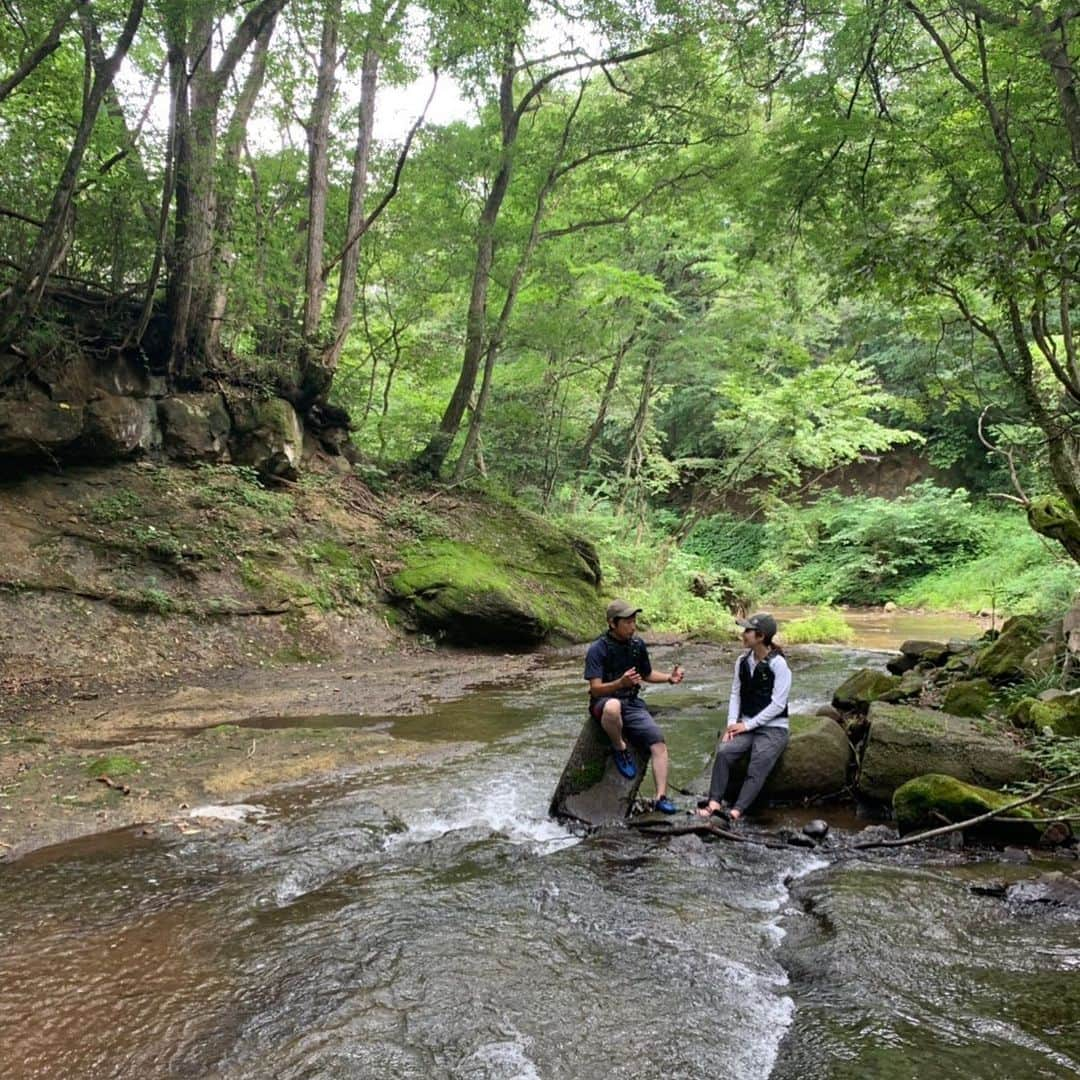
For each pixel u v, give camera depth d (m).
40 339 10.11
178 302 11.87
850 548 28.27
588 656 5.42
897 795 5.05
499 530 16.27
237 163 12.52
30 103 10.03
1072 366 7.32
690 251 19.58
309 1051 2.65
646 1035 2.77
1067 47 6.86
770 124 15.71
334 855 4.45
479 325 16.95
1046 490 15.98
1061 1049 2.66
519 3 11.27
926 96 9.11
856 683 7.40
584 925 3.66
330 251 16.56
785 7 8.88
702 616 18.08
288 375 14.04
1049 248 5.07
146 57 11.09
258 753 6.38
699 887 4.14
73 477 10.93
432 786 5.78
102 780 5.55
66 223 10.02
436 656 12.53
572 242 19.12
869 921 3.66
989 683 6.77
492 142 16.64
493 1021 2.84
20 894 3.90
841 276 9.38
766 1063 2.63
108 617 9.80
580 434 22.50
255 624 11.04
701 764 6.57
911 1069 2.56
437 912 3.78
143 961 3.27
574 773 5.29
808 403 19.47
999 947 3.41
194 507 11.77
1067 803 4.77
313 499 13.92
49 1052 2.65
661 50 14.18
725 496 32.44
